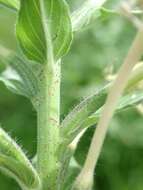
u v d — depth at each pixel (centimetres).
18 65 13
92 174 10
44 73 12
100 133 10
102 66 35
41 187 12
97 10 13
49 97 12
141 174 34
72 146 12
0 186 30
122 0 15
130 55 9
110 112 10
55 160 12
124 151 33
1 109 34
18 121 34
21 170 11
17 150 11
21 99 34
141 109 16
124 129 33
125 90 10
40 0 11
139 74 10
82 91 32
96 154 10
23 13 11
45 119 12
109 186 34
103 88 12
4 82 13
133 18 15
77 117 12
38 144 12
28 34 11
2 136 11
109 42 36
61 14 11
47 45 11
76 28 12
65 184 12
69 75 34
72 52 35
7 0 12
